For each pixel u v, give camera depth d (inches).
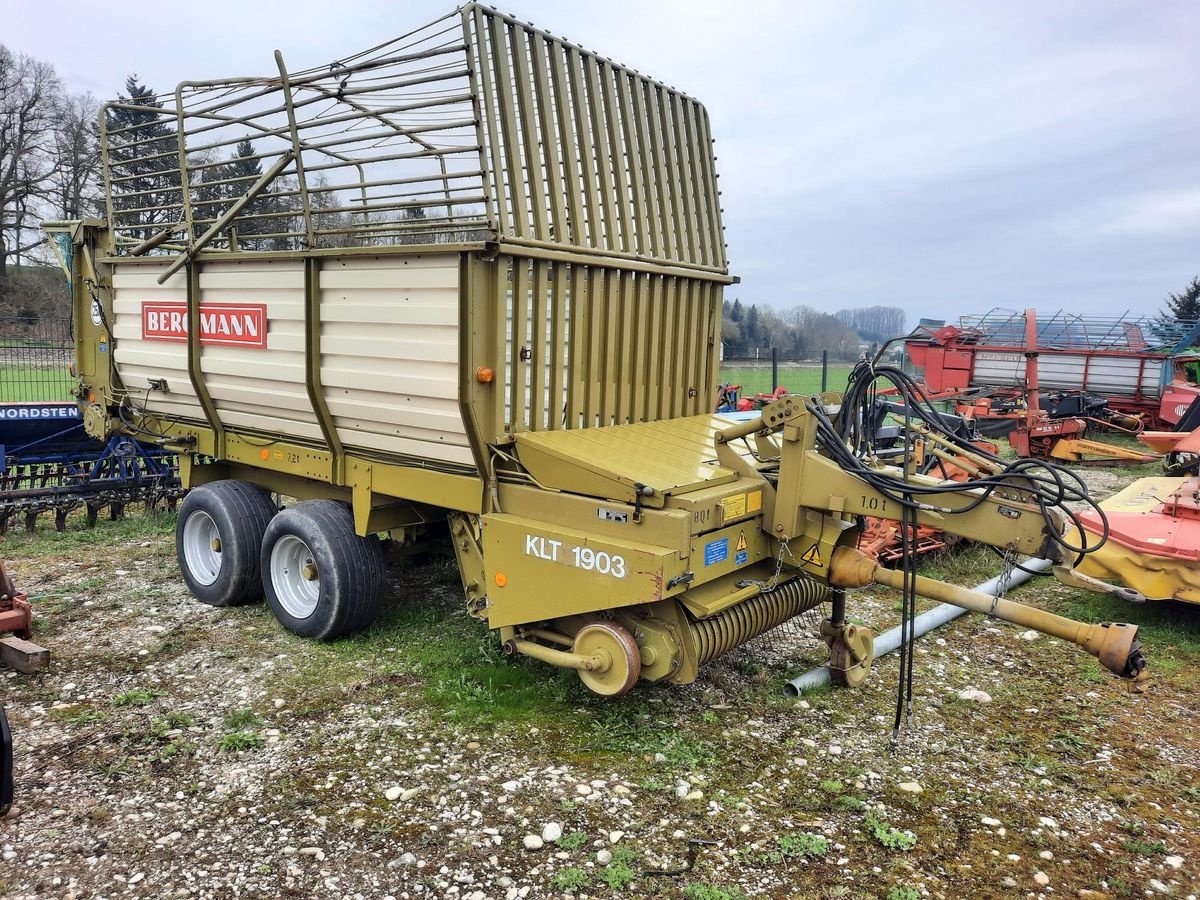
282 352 201.0
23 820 132.3
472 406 163.6
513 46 166.9
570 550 155.1
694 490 153.9
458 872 121.6
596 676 157.8
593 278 184.4
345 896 116.3
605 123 189.9
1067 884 121.7
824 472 157.9
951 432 160.2
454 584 251.6
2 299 1205.7
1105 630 137.6
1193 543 208.8
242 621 221.5
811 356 895.1
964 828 135.2
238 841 128.0
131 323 249.6
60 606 230.7
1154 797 145.2
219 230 211.3
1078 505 291.7
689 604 151.7
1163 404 609.9
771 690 183.2
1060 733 167.5
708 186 224.8
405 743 158.2
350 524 203.5
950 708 177.8
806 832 132.7
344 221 204.7
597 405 190.7
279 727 163.8
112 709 170.2
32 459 333.1
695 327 219.3
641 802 140.4
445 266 161.9
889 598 248.7
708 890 118.0
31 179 1384.1
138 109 235.6
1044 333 757.9
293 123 187.5
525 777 147.0
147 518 327.0
